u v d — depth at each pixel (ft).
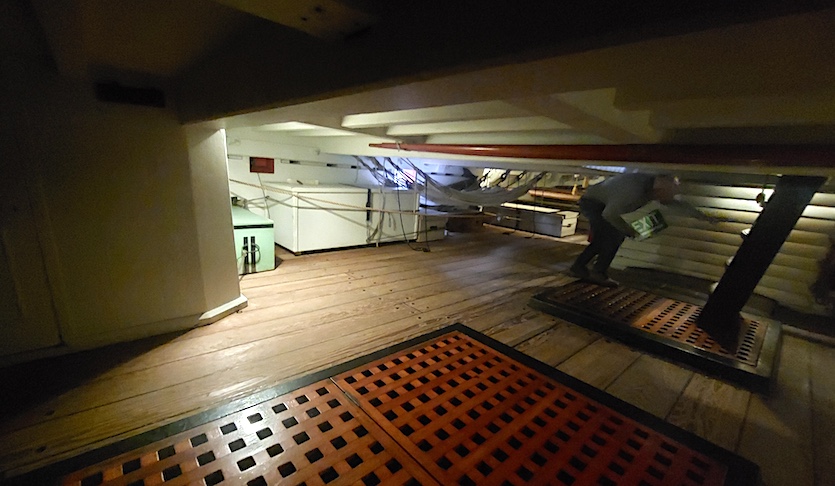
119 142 5.49
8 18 3.62
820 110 3.71
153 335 6.26
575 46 1.58
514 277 11.29
